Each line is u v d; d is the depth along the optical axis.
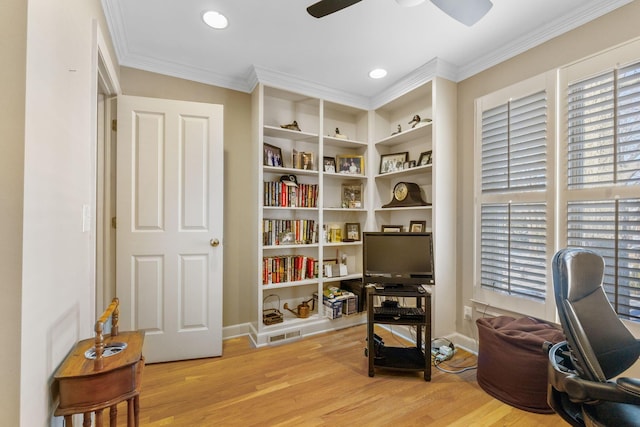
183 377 2.03
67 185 1.10
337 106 3.15
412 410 1.68
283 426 1.55
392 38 2.12
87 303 1.39
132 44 2.19
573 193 1.85
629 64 1.62
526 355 1.68
